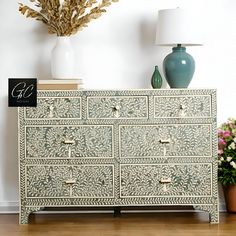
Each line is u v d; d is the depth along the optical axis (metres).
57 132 5.30
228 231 5.05
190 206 5.78
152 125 5.29
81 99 5.29
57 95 5.29
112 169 5.31
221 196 5.80
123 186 5.30
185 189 5.30
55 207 5.75
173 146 5.29
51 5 5.42
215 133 5.29
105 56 5.80
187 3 5.77
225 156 5.50
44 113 5.30
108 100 5.29
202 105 5.28
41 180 5.31
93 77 5.80
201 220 5.43
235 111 5.82
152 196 5.30
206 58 5.80
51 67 5.52
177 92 5.27
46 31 5.78
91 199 5.31
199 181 5.30
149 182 5.30
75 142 5.30
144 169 5.30
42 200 5.32
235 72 5.81
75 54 5.79
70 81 5.31
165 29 5.32
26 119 5.30
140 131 5.29
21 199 5.32
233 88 5.81
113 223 5.34
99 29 5.79
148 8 5.77
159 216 5.59
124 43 5.79
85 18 5.49
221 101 5.81
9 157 5.82
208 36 5.79
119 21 5.78
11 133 5.82
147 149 5.29
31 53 5.79
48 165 5.31
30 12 5.52
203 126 5.29
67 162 5.30
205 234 4.97
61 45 5.47
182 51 5.45
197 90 5.27
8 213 5.78
